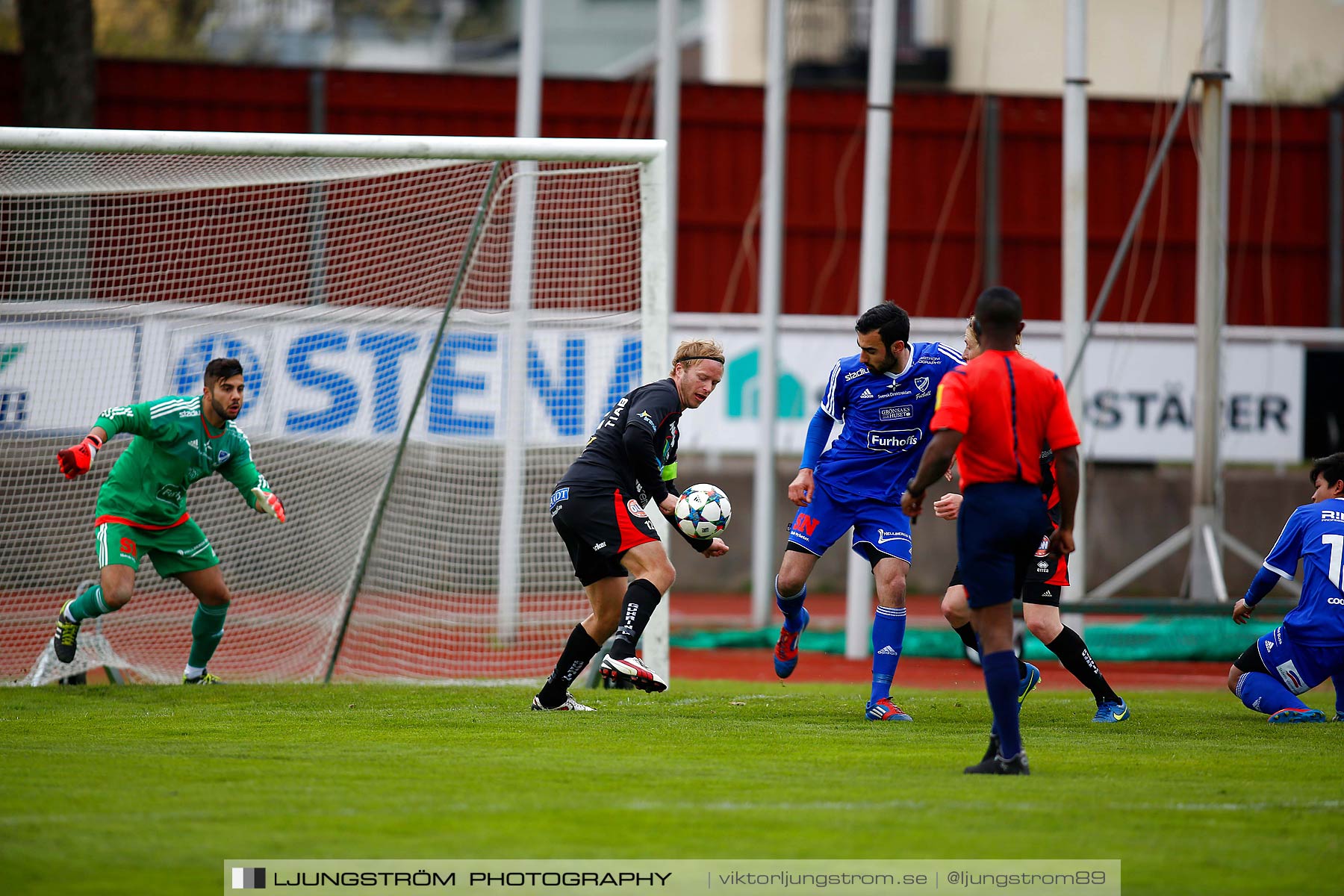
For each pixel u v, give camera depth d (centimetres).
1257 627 4000
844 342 5278
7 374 3106
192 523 2545
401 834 1219
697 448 5262
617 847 1179
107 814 1295
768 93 4353
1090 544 5500
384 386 3541
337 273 4006
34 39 4922
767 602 4459
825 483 2252
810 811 1326
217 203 4053
